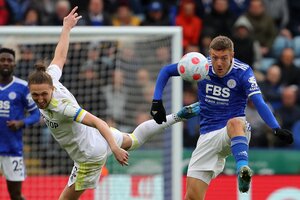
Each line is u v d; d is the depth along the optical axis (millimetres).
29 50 43000
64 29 29344
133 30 40938
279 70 52906
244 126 27547
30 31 40438
